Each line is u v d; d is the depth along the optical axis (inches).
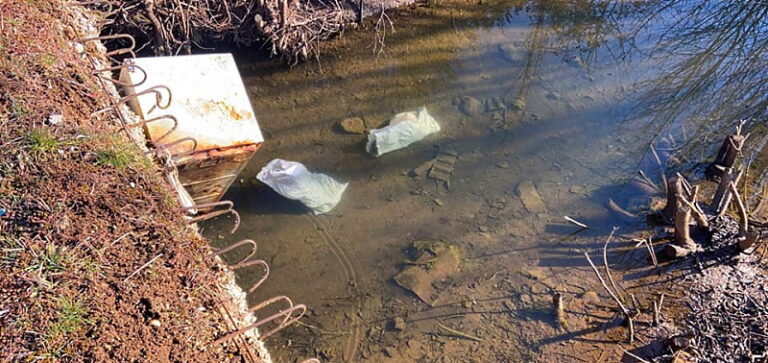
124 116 159.5
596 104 249.9
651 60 273.7
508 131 236.4
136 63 172.2
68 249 120.4
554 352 166.6
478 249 194.2
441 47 277.0
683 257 189.2
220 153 170.1
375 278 186.2
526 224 202.4
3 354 102.8
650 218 202.5
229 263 188.1
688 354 162.7
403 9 291.7
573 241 196.7
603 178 218.2
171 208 137.3
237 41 257.8
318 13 268.1
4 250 117.6
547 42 283.6
